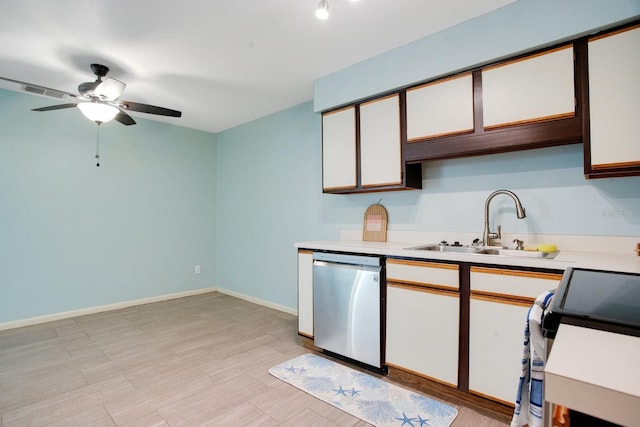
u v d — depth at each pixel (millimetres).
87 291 3709
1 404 1894
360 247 2346
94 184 3762
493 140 1978
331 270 2479
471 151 2066
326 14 1696
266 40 2291
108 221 3865
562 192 2021
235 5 1900
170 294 4391
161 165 4309
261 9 1942
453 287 1883
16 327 3240
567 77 1744
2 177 3195
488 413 1779
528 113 1858
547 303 832
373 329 2219
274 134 3949
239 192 4461
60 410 1836
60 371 2303
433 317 1963
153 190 4238
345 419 1750
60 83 3025
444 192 2523
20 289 3291
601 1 1622
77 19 2029
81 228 3674
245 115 4020
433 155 2234
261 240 4137
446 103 2176
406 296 2086
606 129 1627
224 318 3541
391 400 1917
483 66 2025
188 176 4578
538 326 772
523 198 2162
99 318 3535
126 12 1962
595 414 432
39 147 3404
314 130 3500
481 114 2025
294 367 2352
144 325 3301
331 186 2863
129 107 2682
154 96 3367
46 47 2375
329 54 2494
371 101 2582
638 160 1552
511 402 1677
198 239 4680
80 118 3670
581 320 654
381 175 2523
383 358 2205
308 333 2705
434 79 2236
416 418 1746
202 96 3377
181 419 1755
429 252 1980
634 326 596
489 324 1754
